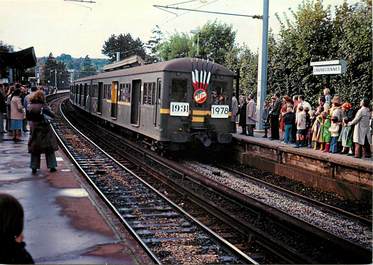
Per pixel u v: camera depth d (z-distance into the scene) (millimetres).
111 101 26953
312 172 15391
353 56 20609
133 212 10766
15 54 26516
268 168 17500
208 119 18781
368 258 7684
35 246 6945
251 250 8625
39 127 12234
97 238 7332
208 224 10219
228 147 20484
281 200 12977
